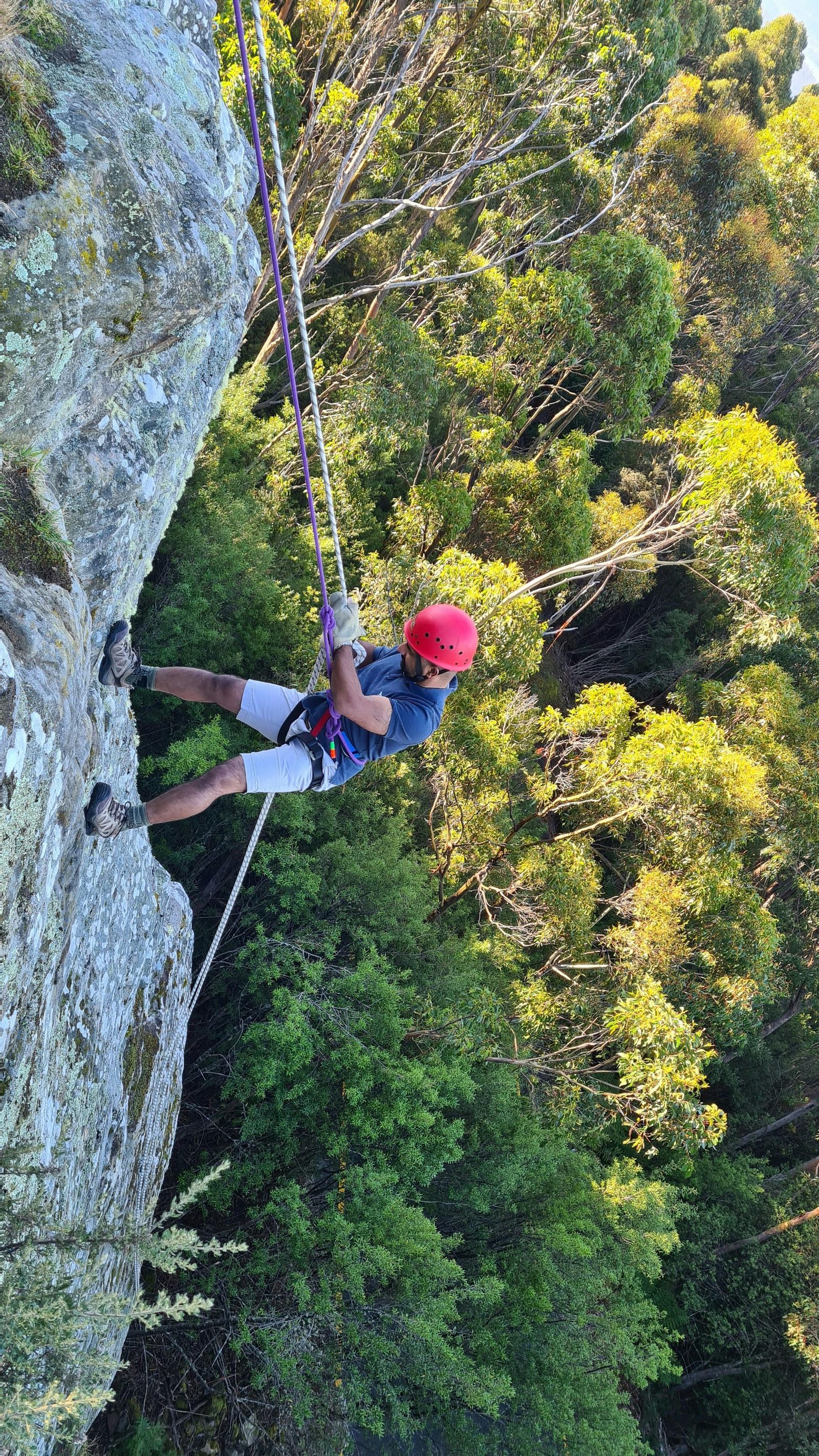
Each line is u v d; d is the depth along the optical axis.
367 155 13.51
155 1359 9.04
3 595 2.63
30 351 2.65
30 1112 3.11
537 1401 11.26
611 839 18.17
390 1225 9.58
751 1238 18.55
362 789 13.34
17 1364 2.57
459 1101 11.81
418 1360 9.37
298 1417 8.55
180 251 3.25
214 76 4.81
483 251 19.80
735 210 24.17
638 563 19.02
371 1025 10.50
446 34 15.47
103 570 3.85
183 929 6.09
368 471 15.61
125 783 4.85
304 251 14.23
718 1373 18.70
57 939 3.23
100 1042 4.39
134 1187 5.14
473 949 13.39
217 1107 10.49
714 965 14.09
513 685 14.13
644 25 16.91
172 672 3.53
